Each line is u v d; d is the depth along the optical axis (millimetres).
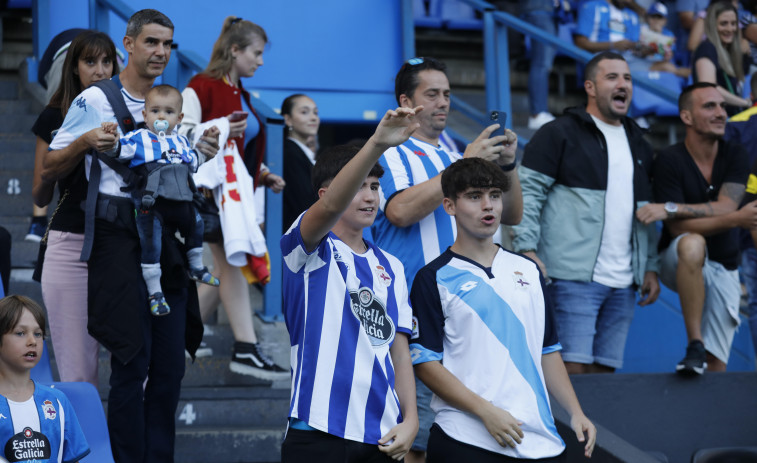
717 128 9195
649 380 8797
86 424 6914
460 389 6031
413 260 7023
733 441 8812
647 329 11891
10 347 6219
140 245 7090
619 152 8953
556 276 8836
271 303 10031
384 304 5879
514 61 16625
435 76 7383
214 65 9500
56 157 7008
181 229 7340
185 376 9344
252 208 9016
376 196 5914
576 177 8828
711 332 9453
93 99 7168
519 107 15977
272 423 8984
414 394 5926
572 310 8797
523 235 8773
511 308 6223
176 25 13445
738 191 9305
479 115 13922
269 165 10023
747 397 8914
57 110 7707
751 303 10023
